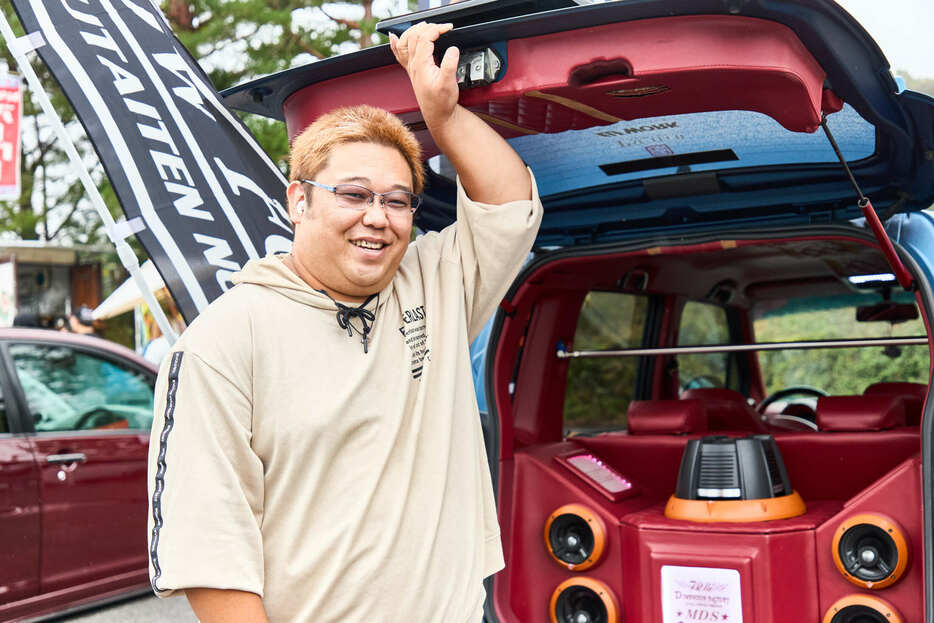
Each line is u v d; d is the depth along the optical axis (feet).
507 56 6.75
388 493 5.32
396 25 6.93
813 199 9.54
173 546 4.81
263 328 5.21
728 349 10.78
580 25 6.42
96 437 15.98
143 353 35.32
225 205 8.27
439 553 5.45
